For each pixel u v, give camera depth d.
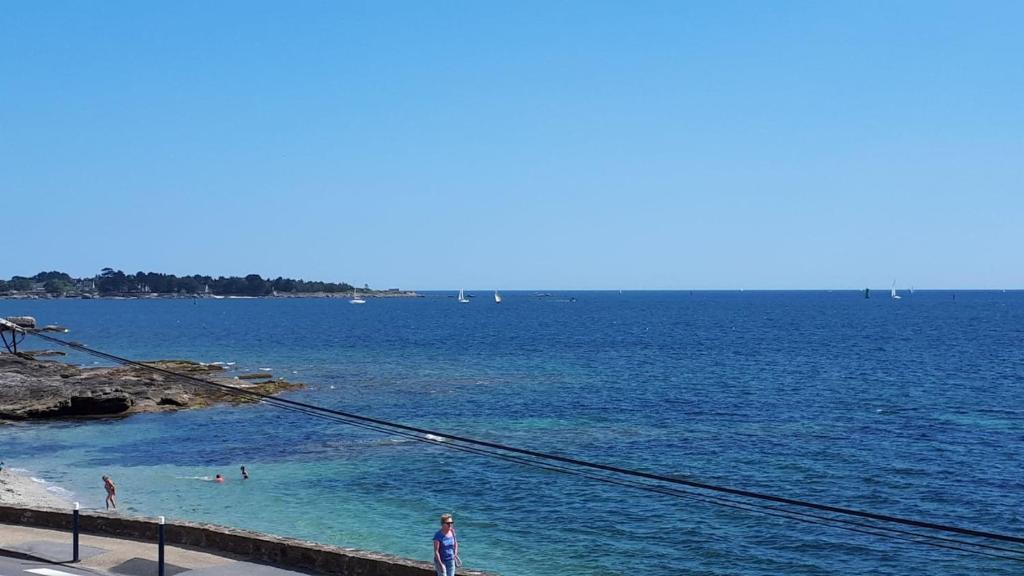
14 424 68.62
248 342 157.88
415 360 121.19
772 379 96.75
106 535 25.59
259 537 23.44
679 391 86.31
